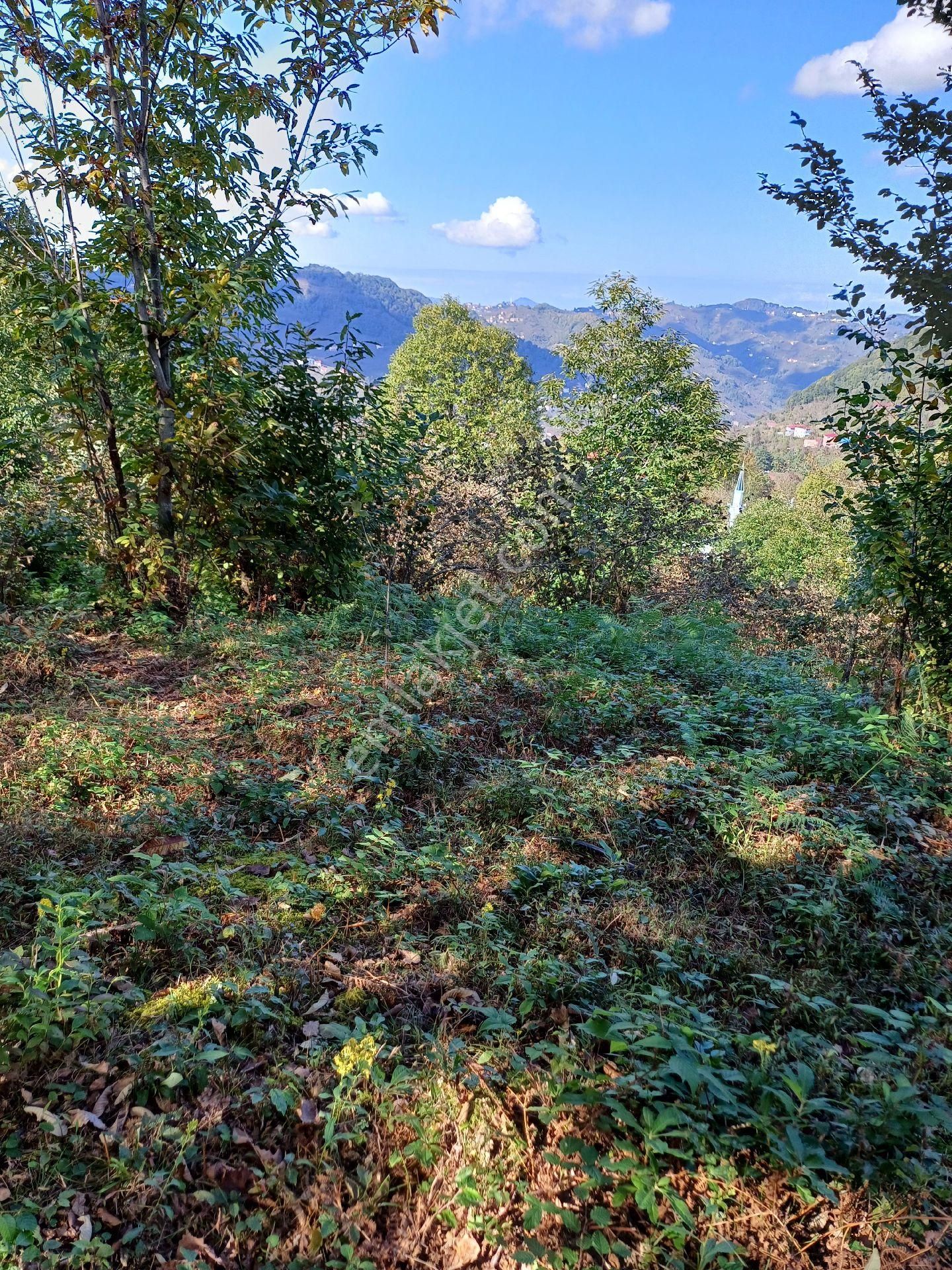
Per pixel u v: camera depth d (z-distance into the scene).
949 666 6.18
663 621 9.29
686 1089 2.38
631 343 16.94
